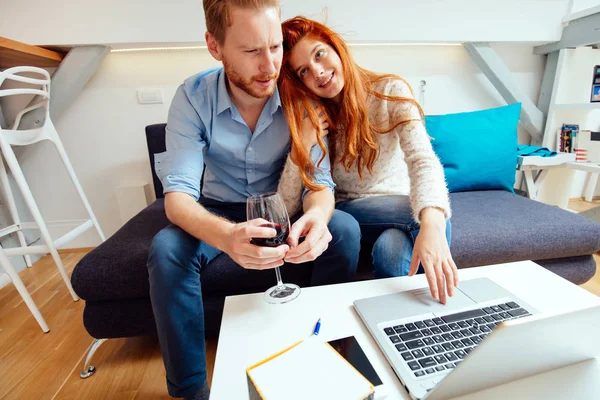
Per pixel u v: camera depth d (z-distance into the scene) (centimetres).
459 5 162
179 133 94
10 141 118
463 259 105
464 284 66
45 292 148
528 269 74
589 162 160
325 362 42
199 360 76
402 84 106
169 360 74
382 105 106
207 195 116
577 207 214
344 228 89
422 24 162
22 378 100
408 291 65
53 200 182
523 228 109
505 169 151
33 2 141
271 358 44
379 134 107
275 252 60
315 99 102
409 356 48
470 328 53
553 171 195
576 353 44
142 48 160
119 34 147
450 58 186
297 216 105
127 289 95
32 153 173
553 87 181
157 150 158
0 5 140
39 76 162
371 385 39
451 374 37
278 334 56
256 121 103
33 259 181
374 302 61
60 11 143
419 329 53
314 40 91
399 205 98
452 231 108
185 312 74
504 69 177
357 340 52
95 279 94
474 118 153
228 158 105
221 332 57
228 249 66
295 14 155
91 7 143
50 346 113
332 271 92
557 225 111
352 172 114
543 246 108
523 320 34
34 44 145
